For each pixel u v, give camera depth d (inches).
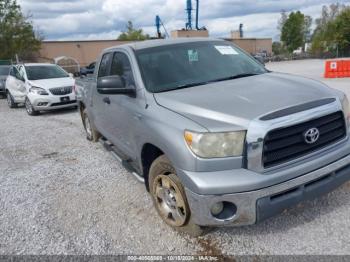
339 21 2175.2
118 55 181.2
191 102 121.0
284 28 3166.8
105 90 149.4
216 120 108.6
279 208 108.9
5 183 199.0
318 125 113.3
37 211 159.6
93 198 169.5
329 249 113.7
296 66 1227.2
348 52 2142.0
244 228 129.8
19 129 359.9
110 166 216.2
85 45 2102.6
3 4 1696.6
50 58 1975.9
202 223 110.2
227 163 105.6
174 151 113.5
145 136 134.3
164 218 135.6
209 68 158.9
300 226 127.7
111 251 123.4
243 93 125.0
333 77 657.0
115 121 177.9
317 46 2496.3
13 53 1712.6
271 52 3063.5
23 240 134.8
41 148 274.4
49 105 427.8
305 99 117.3
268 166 106.3
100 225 142.3
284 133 106.5
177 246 123.2
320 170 113.8
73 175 204.8
